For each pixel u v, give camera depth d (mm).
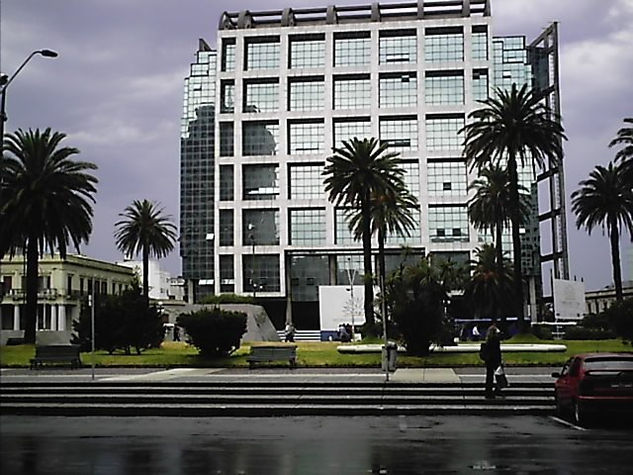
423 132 101625
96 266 100500
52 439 15148
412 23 103250
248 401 21328
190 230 108562
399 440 14672
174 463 11938
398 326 34531
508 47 105750
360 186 54688
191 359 34219
